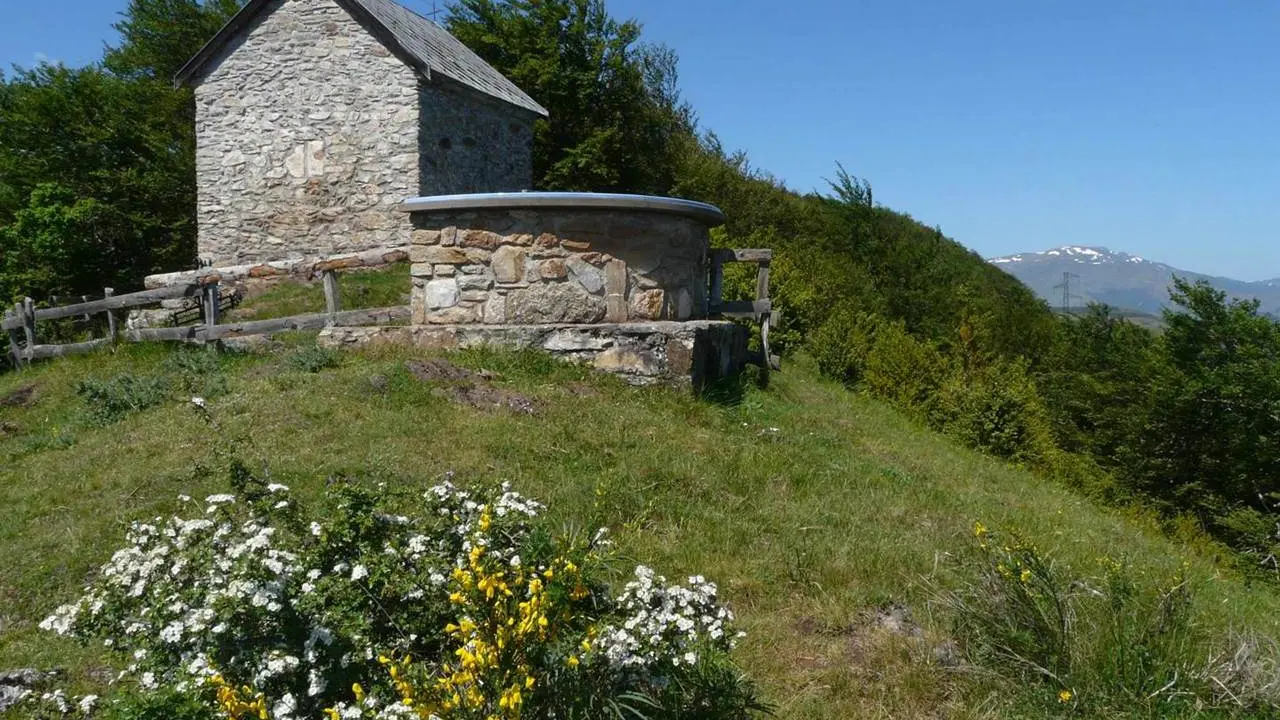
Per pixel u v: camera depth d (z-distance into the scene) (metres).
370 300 12.56
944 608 4.82
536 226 9.04
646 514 5.68
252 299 13.39
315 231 15.39
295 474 5.89
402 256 10.09
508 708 2.48
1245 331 17.00
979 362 16.75
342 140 15.17
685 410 8.42
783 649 4.41
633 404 8.20
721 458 7.20
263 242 15.62
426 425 6.91
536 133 23.28
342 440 6.56
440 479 5.90
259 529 3.49
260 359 9.60
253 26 15.45
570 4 23.08
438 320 9.30
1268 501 15.30
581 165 22.97
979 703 4.01
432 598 3.24
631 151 24.22
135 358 10.61
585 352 8.85
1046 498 9.36
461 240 9.19
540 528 3.36
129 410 8.05
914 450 9.81
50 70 22.88
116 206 20.81
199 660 2.83
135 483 6.09
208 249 15.85
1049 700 4.02
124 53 25.36
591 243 9.06
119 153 21.84
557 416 7.47
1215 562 10.96
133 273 20.89
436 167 15.41
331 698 2.94
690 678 3.28
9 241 18.17
